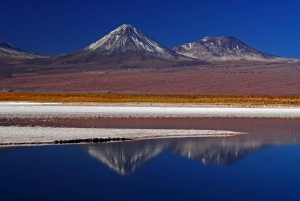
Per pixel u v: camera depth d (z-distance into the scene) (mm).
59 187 15125
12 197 13945
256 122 39219
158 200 13750
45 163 18844
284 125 36594
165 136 27797
